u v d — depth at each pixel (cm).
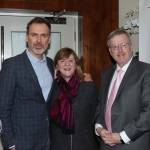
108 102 216
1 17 312
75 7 310
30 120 217
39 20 221
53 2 302
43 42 220
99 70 318
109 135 204
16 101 218
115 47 213
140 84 201
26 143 217
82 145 228
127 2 319
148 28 249
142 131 196
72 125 228
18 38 319
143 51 252
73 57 236
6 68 212
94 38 317
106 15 319
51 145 237
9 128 213
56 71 241
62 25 330
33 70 218
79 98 233
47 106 230
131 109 202
